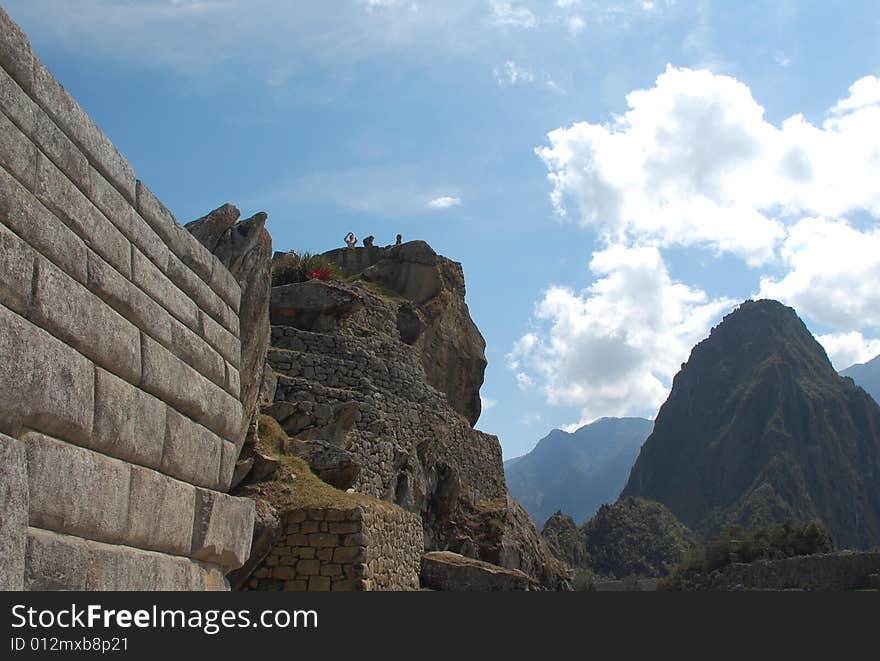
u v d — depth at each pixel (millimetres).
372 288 37625
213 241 13961
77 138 8375
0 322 6699
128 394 8664
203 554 10156
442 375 38406
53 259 7719
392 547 20047
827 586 42000
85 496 7762
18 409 6922
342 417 24469
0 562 6480
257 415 19859
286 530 17891
